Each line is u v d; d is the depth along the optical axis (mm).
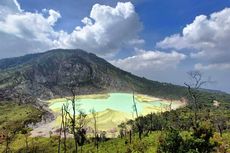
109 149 148875
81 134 144375
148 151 116688
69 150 164750
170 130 77312
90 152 152750
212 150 78375
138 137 156875
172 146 73875
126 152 133125
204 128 76875
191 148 73688
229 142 89438
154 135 141875
